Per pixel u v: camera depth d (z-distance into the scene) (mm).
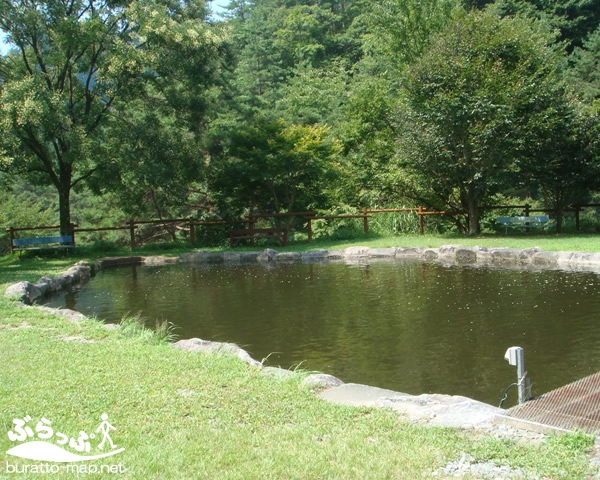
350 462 3188
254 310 9539
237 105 26219
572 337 6906
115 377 4891
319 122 30312
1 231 26109
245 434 3654
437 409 4016
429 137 17594
